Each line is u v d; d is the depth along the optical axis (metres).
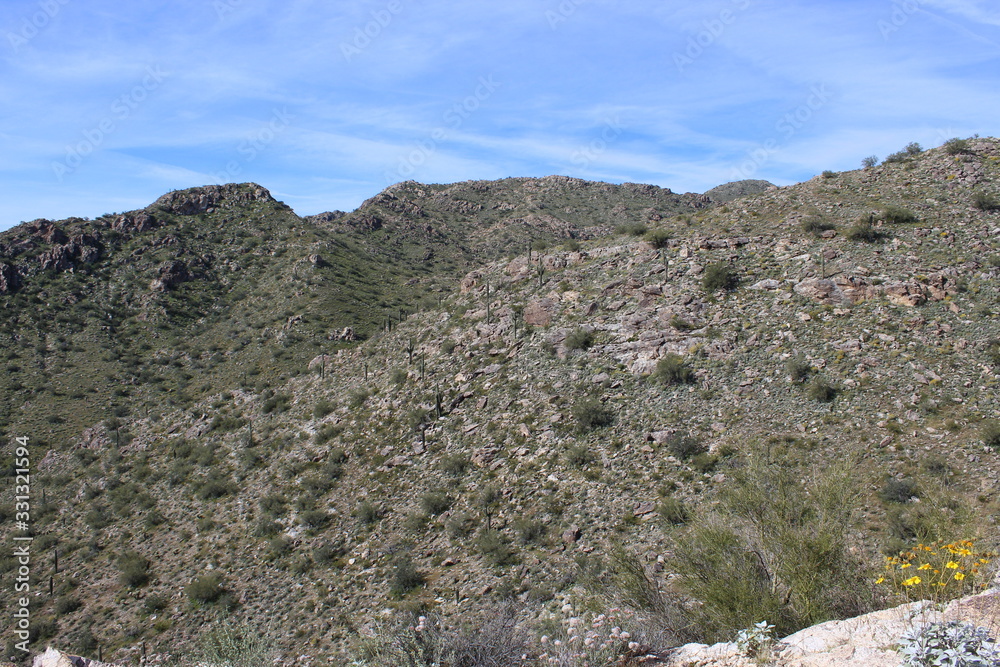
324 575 35.50
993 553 9.17
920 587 8.64
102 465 60.81
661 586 12.34
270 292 119.19
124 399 86.19
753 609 10.11
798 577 10.26
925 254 43.44
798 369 36.69
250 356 96.62
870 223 48.25
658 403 38.84
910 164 58.28
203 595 36.44
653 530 29.48
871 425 31.59
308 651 28.88
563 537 31.38
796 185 62.31
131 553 44.12
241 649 11.46
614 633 9.01
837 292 41.69
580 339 46.28
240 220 144.88
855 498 12.06
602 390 41.72
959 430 29.42
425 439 44.59
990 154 55.75
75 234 122.88
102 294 112.81
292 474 47.19
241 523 43.72
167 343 103.75
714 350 40.88
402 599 30.92
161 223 136.12
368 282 129.00
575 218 198.25
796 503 11.74
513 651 9.59
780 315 41.97
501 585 29.03
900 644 7.20
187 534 44.56
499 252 170.25
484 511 35.91
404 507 39.19
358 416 51.62
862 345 37.16
